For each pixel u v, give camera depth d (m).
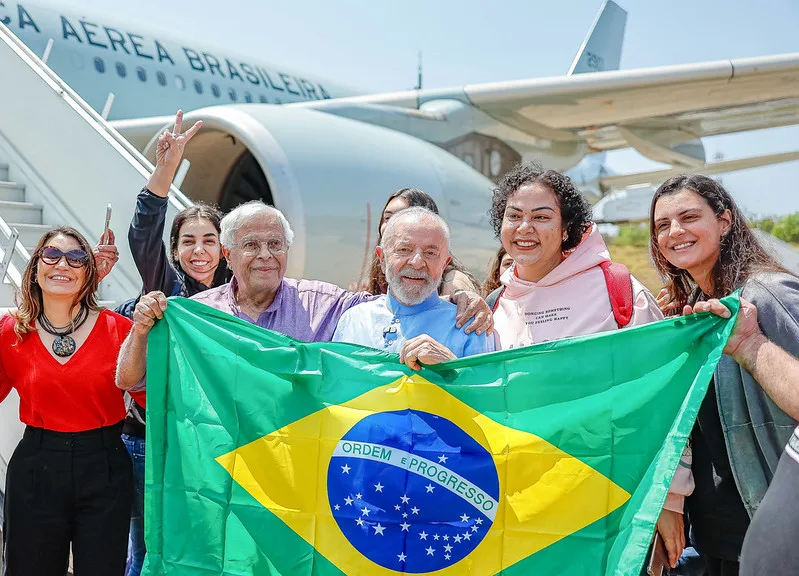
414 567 2.29
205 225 3.53
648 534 2.08
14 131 5.89
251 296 2.89
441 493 2.30
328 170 6.66
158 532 2.42
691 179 2.59
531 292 2.76
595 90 10.10
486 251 7.73
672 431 2.15
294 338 2.66
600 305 2.62
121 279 5.05
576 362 2.32
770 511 1.96
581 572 2.21
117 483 2.77
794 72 9.50
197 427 2.46
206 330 2.49
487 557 2.28
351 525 2.32
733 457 2.40
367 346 2.53
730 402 2.41
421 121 9.73
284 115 6.99
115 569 2.74
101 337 2.80
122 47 10.30
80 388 2.71
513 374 2.35
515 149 11.59
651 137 13.00
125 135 8.02
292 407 2.42
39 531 2.69
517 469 2.30
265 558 2.34
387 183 6.98
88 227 5.29
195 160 7.51
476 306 2.62
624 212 22.56
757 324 2.24
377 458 2.34
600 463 2.26
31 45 9.07
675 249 2.59
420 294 2.56
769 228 12.38
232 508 2.39
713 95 10.35
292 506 2.36
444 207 7.32
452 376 2.38
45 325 2.75
